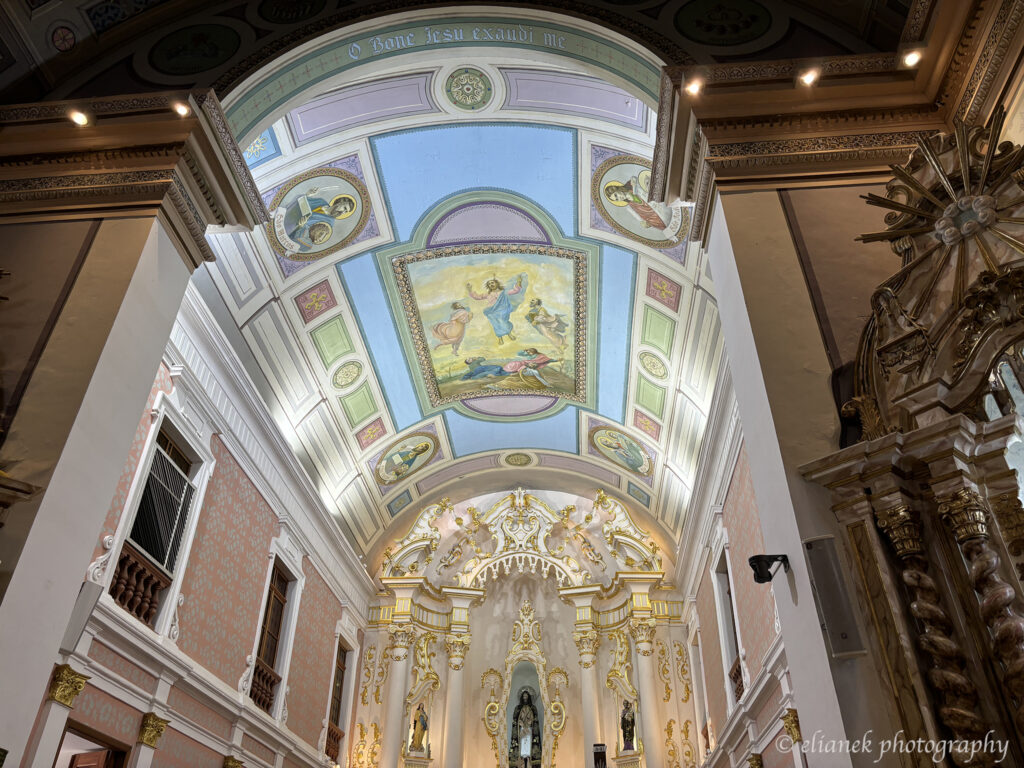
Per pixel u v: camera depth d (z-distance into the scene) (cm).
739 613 1027
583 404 1417
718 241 527
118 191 545
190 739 821
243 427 988
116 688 692
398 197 1028
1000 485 351
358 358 1227
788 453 404
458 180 1024
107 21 644
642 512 1600
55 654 406
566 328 1244
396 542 1580
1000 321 375
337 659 1360
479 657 1593
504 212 1070
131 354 496
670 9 632
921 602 332
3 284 506
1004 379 377
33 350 473
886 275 476
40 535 404
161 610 779
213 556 890
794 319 458
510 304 1215
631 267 1080
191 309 837
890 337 411
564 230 1076
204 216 582
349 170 971
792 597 382
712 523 1175
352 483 1395
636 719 1410
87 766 702
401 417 1388
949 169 435
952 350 386
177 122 563
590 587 1539
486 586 1653
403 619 1468
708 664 1277
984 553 332
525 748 1502
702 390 1133
